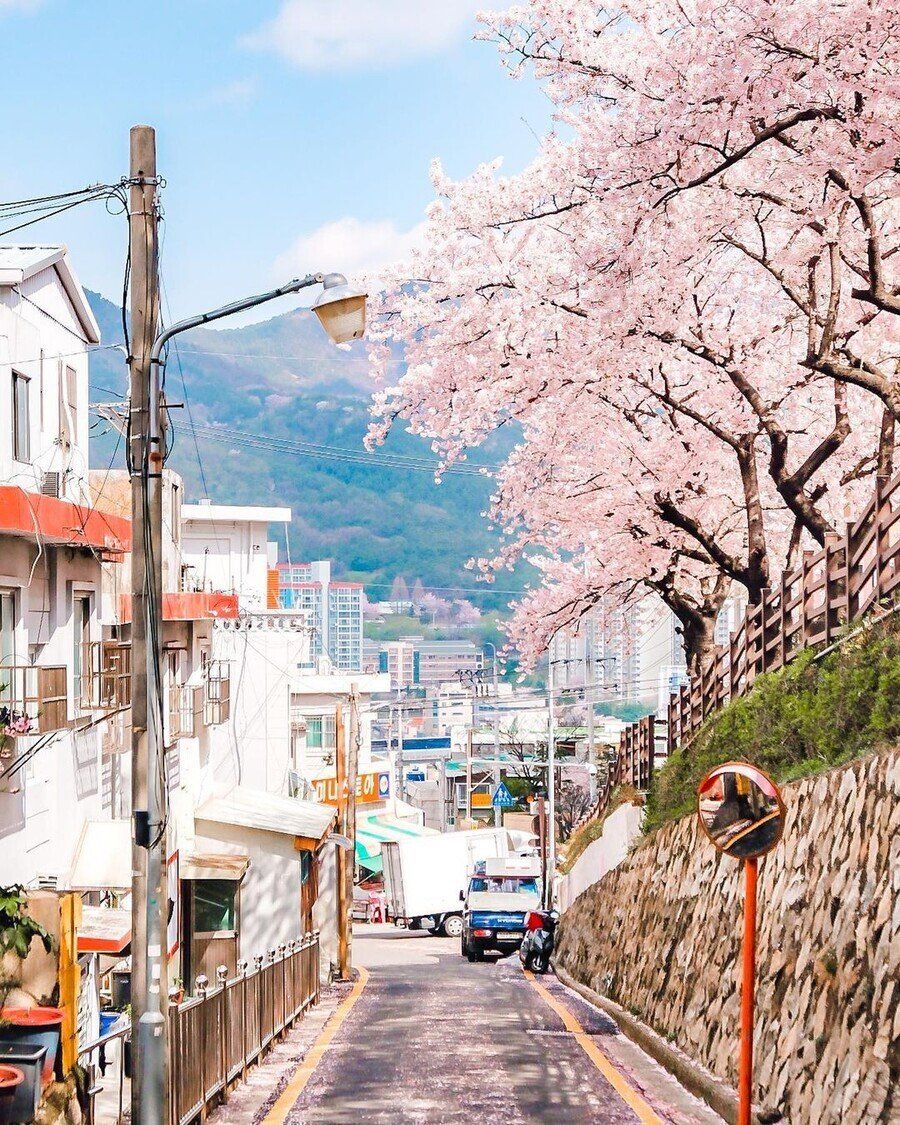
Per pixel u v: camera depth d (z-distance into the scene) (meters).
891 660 12.30
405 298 22.86
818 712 14.31
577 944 30.25
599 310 18.34
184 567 31.22
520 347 22.09
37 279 16.38
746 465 22.31
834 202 16.19
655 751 29.91
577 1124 11.63
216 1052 12.99
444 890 50.91
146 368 11.12
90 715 17.55
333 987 26.97
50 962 10.99
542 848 42.69
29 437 16.03
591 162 17.30
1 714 13.84
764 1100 11.57
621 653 35.72
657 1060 15.79
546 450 25.66
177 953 22.61
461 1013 20.45
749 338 22.73
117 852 17.30
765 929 13.34
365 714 58.34
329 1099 13.05
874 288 16.39
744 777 10.04
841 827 11.69
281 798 32.03
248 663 37.34
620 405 24.70
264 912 25.50
